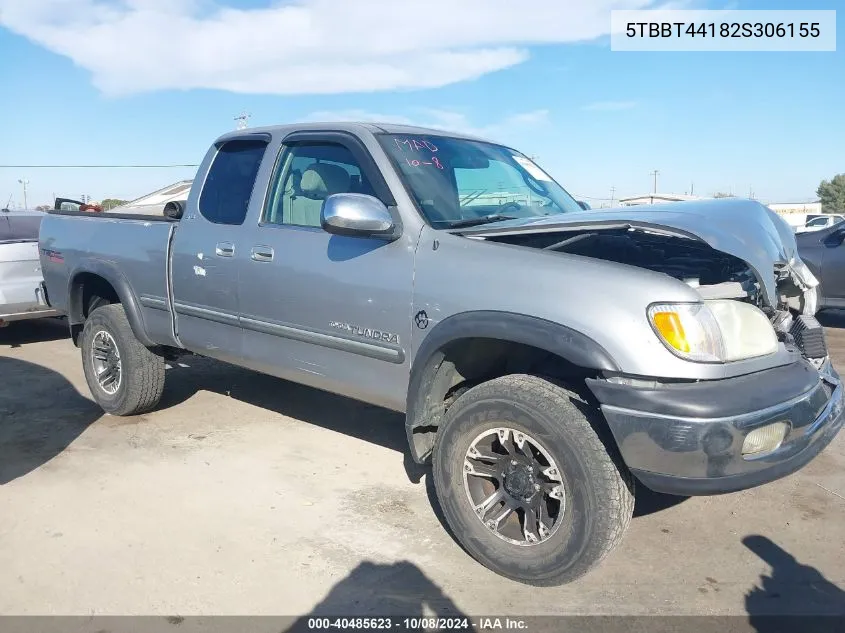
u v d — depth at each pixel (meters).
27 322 9.60
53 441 4.76
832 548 3.43
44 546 3.37
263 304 4.02
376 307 3.46
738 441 2.65
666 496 4.00
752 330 2.95
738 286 3.12
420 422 3.34
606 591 3.06
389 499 3.93
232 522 3.64
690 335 2.70
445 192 3.70
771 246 3.23
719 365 2.72
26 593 2.99
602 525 2.81
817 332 3.46
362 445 4.75
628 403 2.70
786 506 3.87
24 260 7.61
